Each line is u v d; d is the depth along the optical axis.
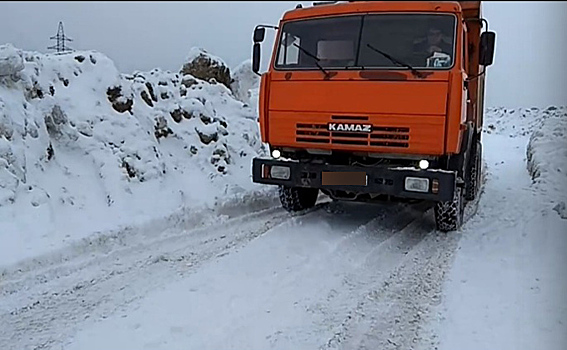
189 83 8.75
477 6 6.63
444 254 4.93
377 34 5.12
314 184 5.35
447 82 4.73
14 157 5.03
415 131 4.79
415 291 4.01
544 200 6.97
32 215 4.74
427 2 5.12
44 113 5.86
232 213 6.32
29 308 3.55
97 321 3.39
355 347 3.14
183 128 7.57
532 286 4.07
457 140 4.76
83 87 6.68
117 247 4.84
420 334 3.30
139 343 3.12
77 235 4.73
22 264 4.10
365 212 6.58
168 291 3.89
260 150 8.44
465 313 3.59
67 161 5.80
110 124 6.42
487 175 9.85
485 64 5.50
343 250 4.99
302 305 3.71
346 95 5.02
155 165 6.32
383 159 5.23
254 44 5.72
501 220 6.16
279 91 5.33
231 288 3.98
